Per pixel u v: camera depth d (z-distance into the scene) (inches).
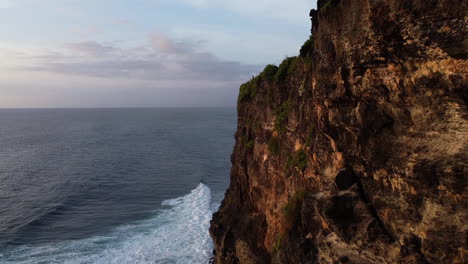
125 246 1128.2
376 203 360.2
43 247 1140.5
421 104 311.6
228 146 3656.5
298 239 483.5
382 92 343.6
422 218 307.7
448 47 275.0
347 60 371.6
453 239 282.5
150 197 1755.7
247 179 854.5
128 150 3329.2
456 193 281.0
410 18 295.6
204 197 1740.9
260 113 782.5
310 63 523.8
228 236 848.9
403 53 312.0
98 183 2033.7
